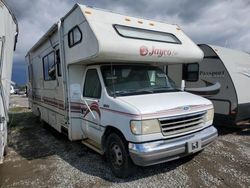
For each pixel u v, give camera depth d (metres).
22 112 13.88
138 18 5.21
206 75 7.34
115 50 4.18
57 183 4.15
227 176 4.18
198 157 5.03
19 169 4.87
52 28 5.86
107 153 4.48
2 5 4.62
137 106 3.76
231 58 7.18
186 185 3.90
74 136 5.44
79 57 4.73
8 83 5.35
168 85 5.15
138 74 4.94
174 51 4.98
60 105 6.06
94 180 4.19
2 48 4.58
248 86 7.05
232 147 5.68
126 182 4.05
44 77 7.65
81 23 4.61
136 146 3.65
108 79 4.59
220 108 7.02
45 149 6.14
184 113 3.95
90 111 4.86
